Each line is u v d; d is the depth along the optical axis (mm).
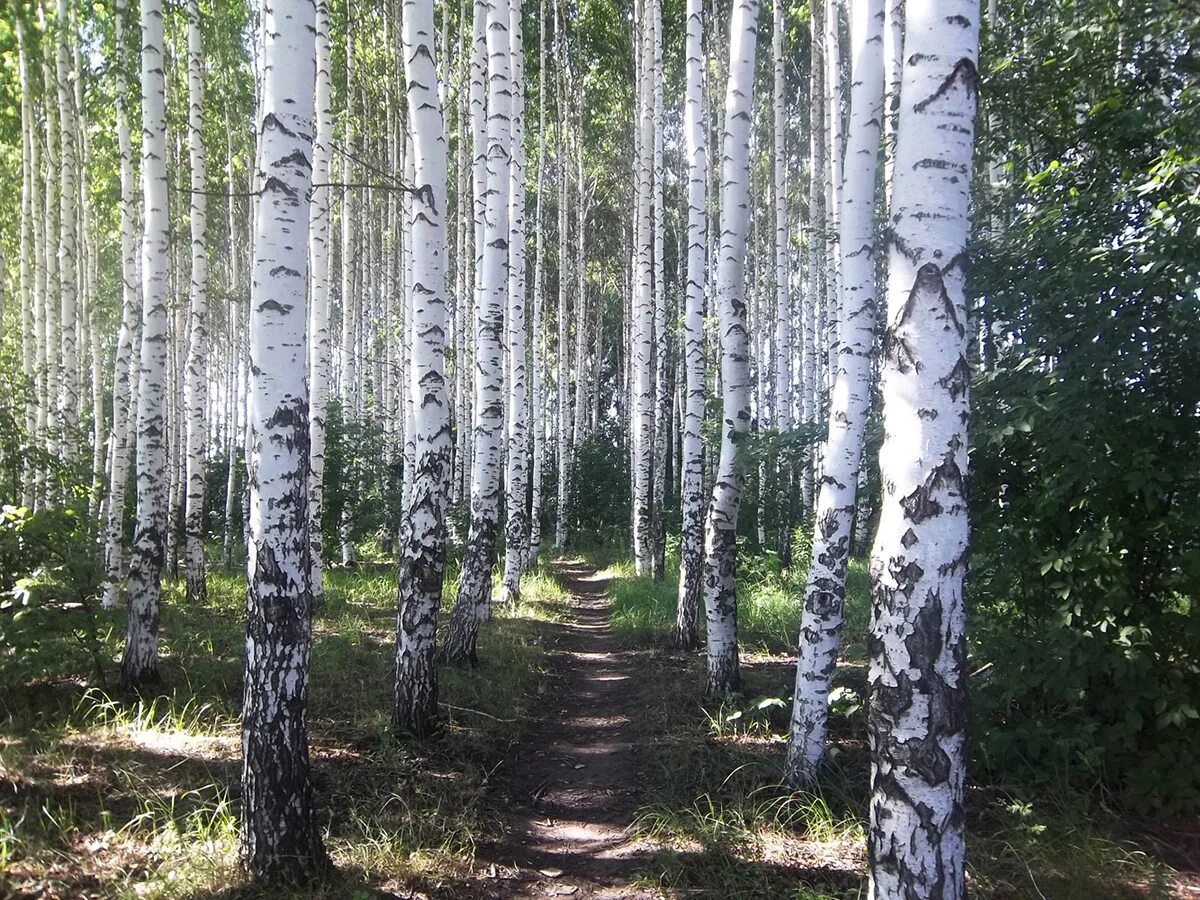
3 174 15961
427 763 5309
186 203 15711
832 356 12133
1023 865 3934
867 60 5027
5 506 6359
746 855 4172
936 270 2623
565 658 9250
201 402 11242
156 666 6504
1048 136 6012
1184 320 4414
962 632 2598
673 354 19750
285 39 3705
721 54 16516
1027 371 5051
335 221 23875
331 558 17359
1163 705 4441
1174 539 4629
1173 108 5316
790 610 10508
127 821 4113
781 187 14102
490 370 8141
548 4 19344
